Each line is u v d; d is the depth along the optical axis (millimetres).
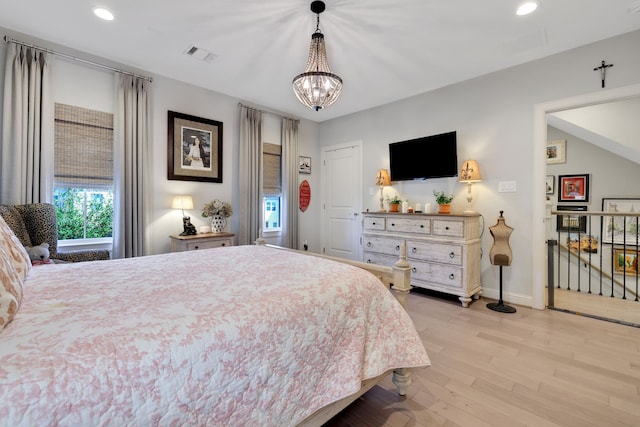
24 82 2559
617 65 2582
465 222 3061
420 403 1610
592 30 2498
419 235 3416
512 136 3154
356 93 3896
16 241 1336
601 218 3877
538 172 2990
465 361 2025
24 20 2396
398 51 2838
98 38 2656
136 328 835
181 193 3566
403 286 1617
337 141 4977
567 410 1547
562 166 5012
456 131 3561
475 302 3230
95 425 643
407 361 1458
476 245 3248
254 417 934
